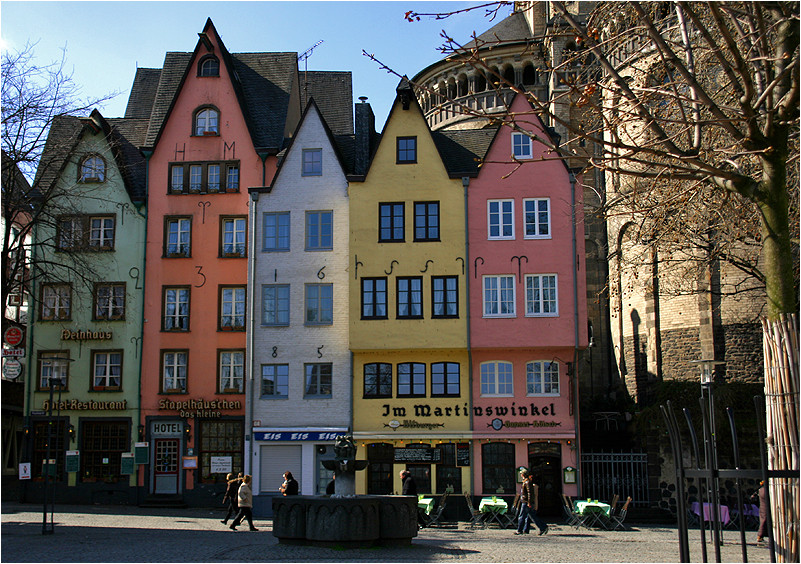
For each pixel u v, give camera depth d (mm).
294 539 20062
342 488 20891
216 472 37156
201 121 40406
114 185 39969
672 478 33406
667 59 11688
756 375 36625
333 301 36781
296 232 37500
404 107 36812
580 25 12352
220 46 40906
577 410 34625
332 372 36219
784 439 9734
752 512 30172
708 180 13398
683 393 34469
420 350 35625
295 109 44938
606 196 30531
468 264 35438
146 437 37750
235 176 39844
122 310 39062
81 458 37906
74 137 40156
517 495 31391
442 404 35219
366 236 36094
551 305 34938
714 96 18578
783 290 11078
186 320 38844
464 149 37750
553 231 35375
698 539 25234
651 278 39719
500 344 34719
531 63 47656
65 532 23406
